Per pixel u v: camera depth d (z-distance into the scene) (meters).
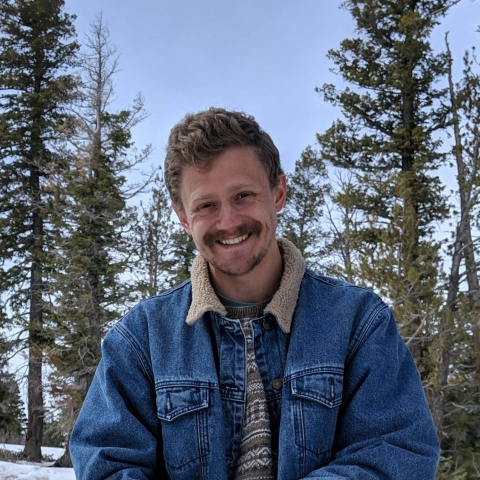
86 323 15.85
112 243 17.66
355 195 14.91
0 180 20.00
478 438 14.59
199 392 1.55
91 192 17.33
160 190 18.62
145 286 16.86
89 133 17.47
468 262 13.81
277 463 1.50
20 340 18.19
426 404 1.55
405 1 15.55
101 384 1.62
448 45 15.47
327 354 1.53
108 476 1.44
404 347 1.65
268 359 1.60
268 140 1.58
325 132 16.30
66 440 15.60
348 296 1.65
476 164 13.59
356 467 1.37
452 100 14.90
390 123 16.22
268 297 1.67
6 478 8.27
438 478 10.90
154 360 1.61
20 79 21.06
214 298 1.62
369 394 1.49
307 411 1.48
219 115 1.54
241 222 1.51
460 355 12.30
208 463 1.49
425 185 14.25
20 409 17.91
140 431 1.52
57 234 19.12
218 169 1.50
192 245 19.41
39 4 21.12
